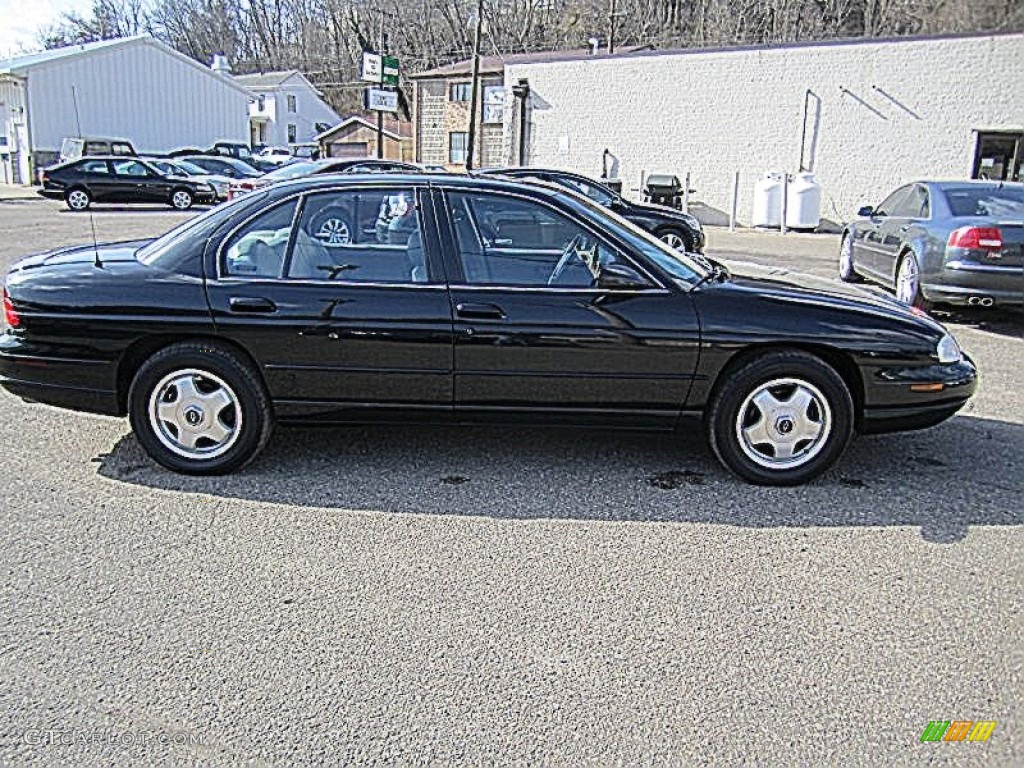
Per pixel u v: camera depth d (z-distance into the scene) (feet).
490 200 13.74
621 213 41.01
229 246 13.67
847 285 15.89
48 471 13.98
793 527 12.25
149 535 11.69
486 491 13.38
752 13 150.71
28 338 13.51
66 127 107.86
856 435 14.99
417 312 13.29
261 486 13.47
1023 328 27.81
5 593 10.09
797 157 67.51
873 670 8.82
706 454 15.21
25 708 8.04
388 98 84.12
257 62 221.66
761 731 7.86
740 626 9.62
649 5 157.17
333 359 13.43
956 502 13.21
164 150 118.62
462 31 156.04
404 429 16.24
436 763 7.39
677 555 11.33
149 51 114.93
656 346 13.34
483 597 10.17
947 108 62.54
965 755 7.59
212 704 8.14
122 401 13.85
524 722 7.93
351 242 13.70
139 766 7.32
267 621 9.59
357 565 10.92
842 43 64.34
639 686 8.50
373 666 8.77
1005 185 29.14
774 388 13.65
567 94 75.10
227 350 13.52
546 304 13.32
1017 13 114.62
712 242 56.18
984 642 9.36
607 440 15.88
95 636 9.23
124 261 14.24
